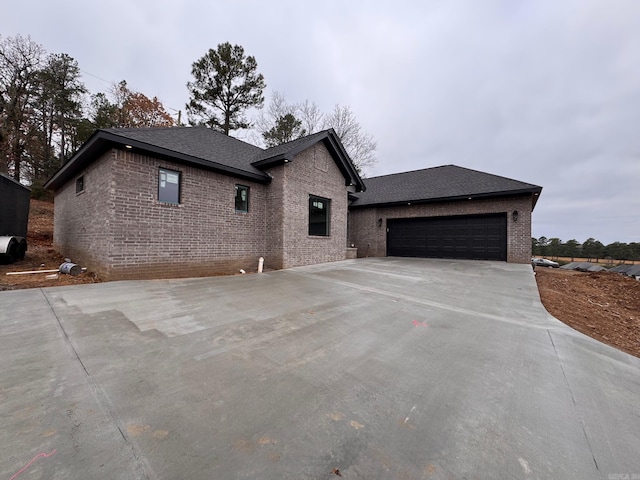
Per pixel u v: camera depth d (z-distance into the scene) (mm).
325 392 2178
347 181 12555
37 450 1449
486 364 2805
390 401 2096
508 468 1496
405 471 1437
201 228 7777
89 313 3898
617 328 4547
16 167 20297
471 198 12383
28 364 2434
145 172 6676
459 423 1868
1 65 18812
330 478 1368
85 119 21344
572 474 1477
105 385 2141
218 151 8898
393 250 14891
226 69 19875
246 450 1528
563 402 2193
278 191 9336
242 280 6914
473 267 9961
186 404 1939
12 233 9344
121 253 6285
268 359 2721
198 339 3137
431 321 4121
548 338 3613
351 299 5230
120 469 1359
